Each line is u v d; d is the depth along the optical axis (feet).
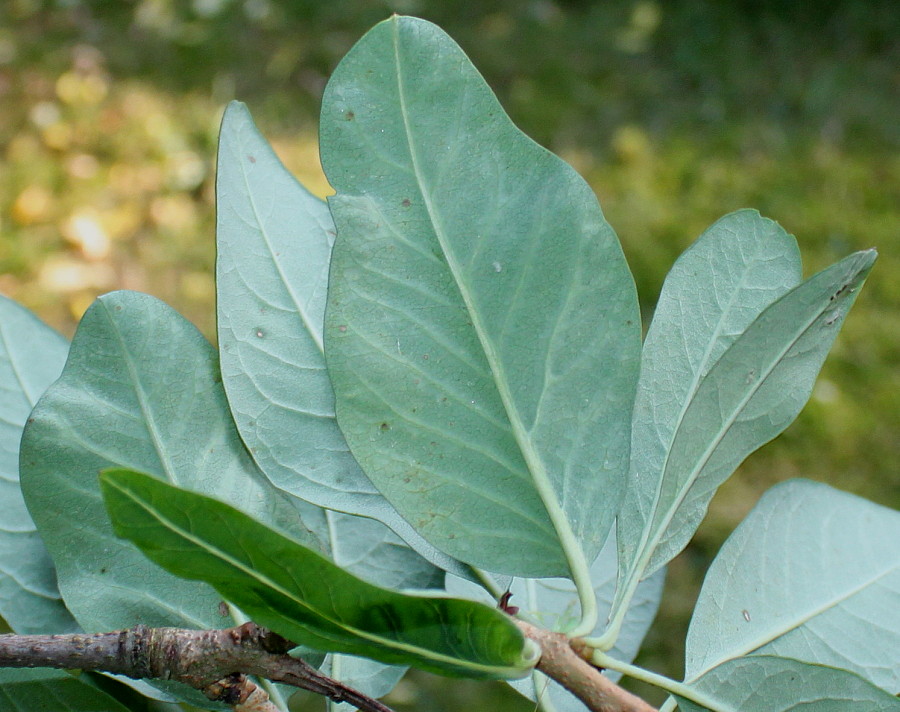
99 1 7.97
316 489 1.47
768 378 1.46
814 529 1.59
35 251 6.04
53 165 6.57
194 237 6.36
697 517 1.49
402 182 1.42
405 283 1.41
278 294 1.50
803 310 1.43
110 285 6.01
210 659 1.38
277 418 1.47
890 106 8.04
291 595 1.31
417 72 1.42
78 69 7.27
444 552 1.40
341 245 1.41
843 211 7.00
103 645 1.39
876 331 6.11
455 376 1.41
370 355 1.40
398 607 1.31
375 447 1.40
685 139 7.57
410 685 4.41
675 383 1.50
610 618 1.45
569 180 1.43
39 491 1.46
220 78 7.38
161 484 1.27
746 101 8.04
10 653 1.38
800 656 1.54
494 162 1.42
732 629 1.54
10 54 7.35
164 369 1.49
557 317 1.42
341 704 1.54
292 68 7.56
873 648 1.55
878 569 1.58
